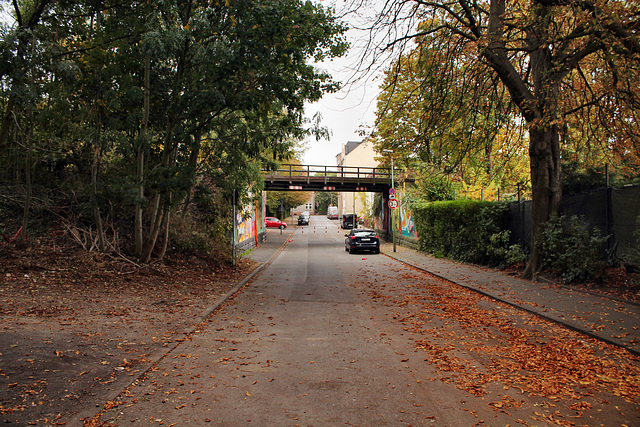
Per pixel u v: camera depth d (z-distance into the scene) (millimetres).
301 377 5121
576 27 9625
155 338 6723
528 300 9742
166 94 12977
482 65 11812
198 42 11609
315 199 138500
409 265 19469
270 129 14070
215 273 14891
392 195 27391
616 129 10938
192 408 4223
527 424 3896
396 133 23547
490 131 13875
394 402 4383
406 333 7262
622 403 4355
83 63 11727
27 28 10406
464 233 18859
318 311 9195
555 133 12617
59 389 4477
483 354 6047
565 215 12305
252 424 3887
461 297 10789
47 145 13664
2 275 10016
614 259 10852
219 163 15031
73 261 11945
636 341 6379
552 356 5922
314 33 11500
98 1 11430
